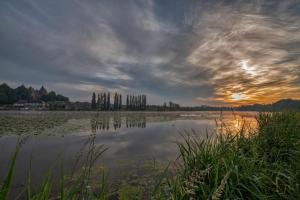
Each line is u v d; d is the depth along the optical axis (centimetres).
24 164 621
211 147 308
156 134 1409
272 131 405
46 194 143
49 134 1273
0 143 959
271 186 252
